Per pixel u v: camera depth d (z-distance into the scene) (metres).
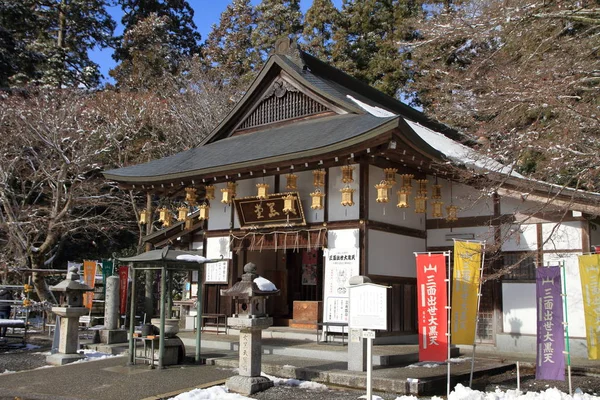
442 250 14.84
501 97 11.05
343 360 11.15
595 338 8.32
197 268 11.62
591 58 12.36
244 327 8.98
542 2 10.59
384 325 7.43
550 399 7.60
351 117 14.68
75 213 29.06
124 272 16.33
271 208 14.44
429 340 8.62
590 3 11.41
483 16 11.37
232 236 15.52
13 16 31.41
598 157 9.31
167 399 8.36
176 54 38.19
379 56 29.11
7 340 15.47
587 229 12.88
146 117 29.89
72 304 12.19
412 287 14.31
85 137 25.73
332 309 13.16
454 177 14.24
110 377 9.86
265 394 8.64
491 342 14.13
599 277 8.35
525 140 10.24
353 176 13.24
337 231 13.40
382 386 8.98
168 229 18.89
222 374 10.18
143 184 16.14
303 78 15.72
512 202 13.98
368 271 12.82
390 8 30.42
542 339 8.65
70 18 37.09
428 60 17.72
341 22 31.41
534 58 12.66
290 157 12.74
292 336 14.02
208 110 30.67
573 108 9.52
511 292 13.89
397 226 13.98
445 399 8.31
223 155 15.20
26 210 23.72
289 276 18.25
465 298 8.99
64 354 11.77
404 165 13.98
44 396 8.50
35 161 26.06
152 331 11.45
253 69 36.38
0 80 29.89
